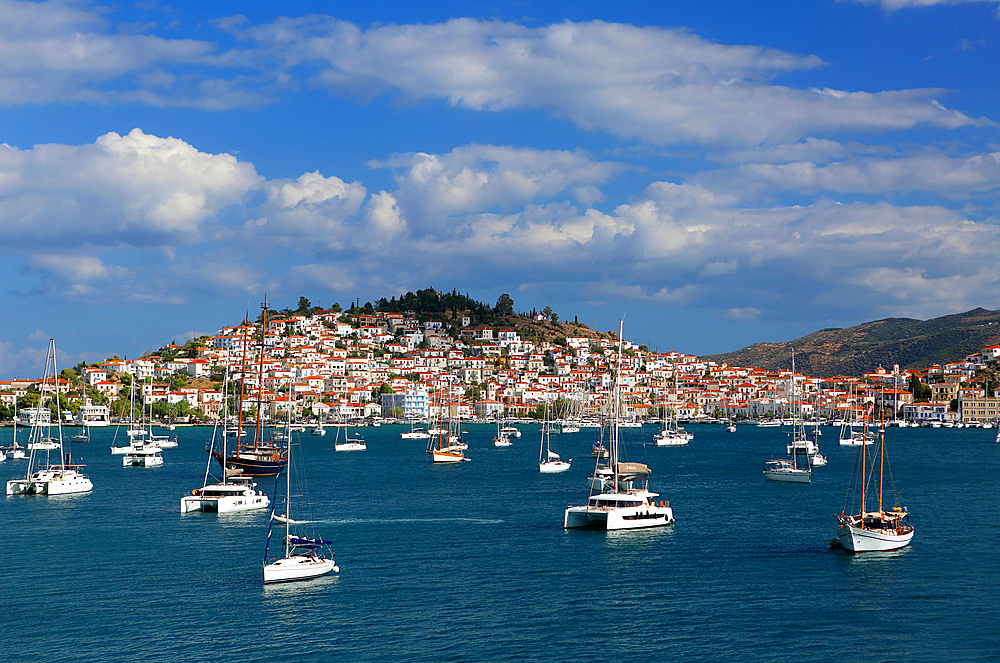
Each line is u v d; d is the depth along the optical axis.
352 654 74.88
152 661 73.38
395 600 89.25
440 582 96.06
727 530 125.81
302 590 92.94
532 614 85.06
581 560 106.19
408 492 171.88
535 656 74.50
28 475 174.00
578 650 75.81
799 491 172.88
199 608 86.56
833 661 73.75
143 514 140.38
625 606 87.56
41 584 95.25
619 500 129.25
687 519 135.88
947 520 134.25
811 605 87.81
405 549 112.56
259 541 117.56
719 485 184.38
